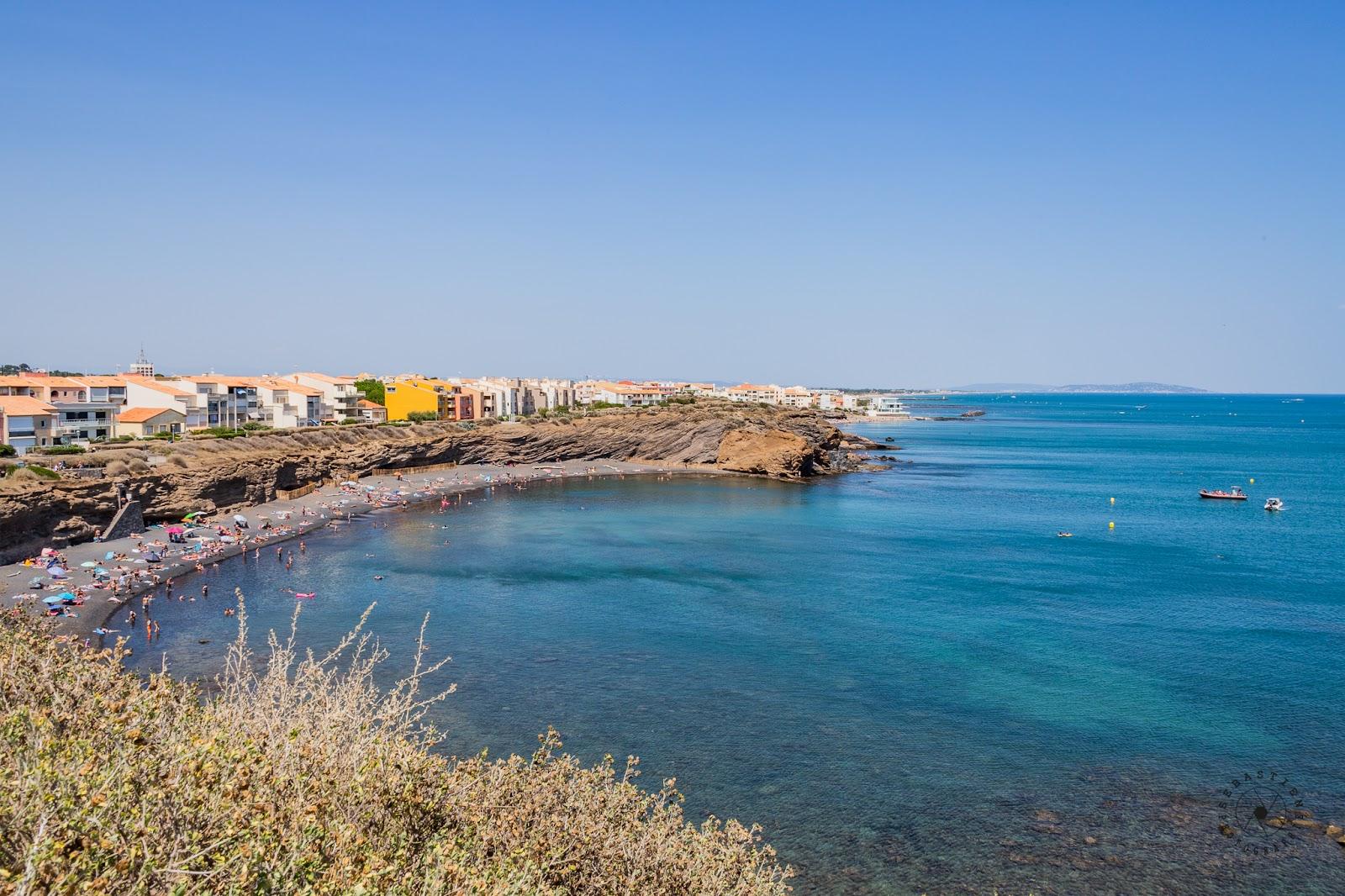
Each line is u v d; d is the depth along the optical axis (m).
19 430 97.69
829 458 180.12
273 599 64.56
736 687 47.56
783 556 84.25
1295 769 38.47
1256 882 30.33
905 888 29.78
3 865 9.23
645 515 110.38
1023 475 167.38
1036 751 40.12
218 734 12.52
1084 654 53.78
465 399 182.38
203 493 96.06
